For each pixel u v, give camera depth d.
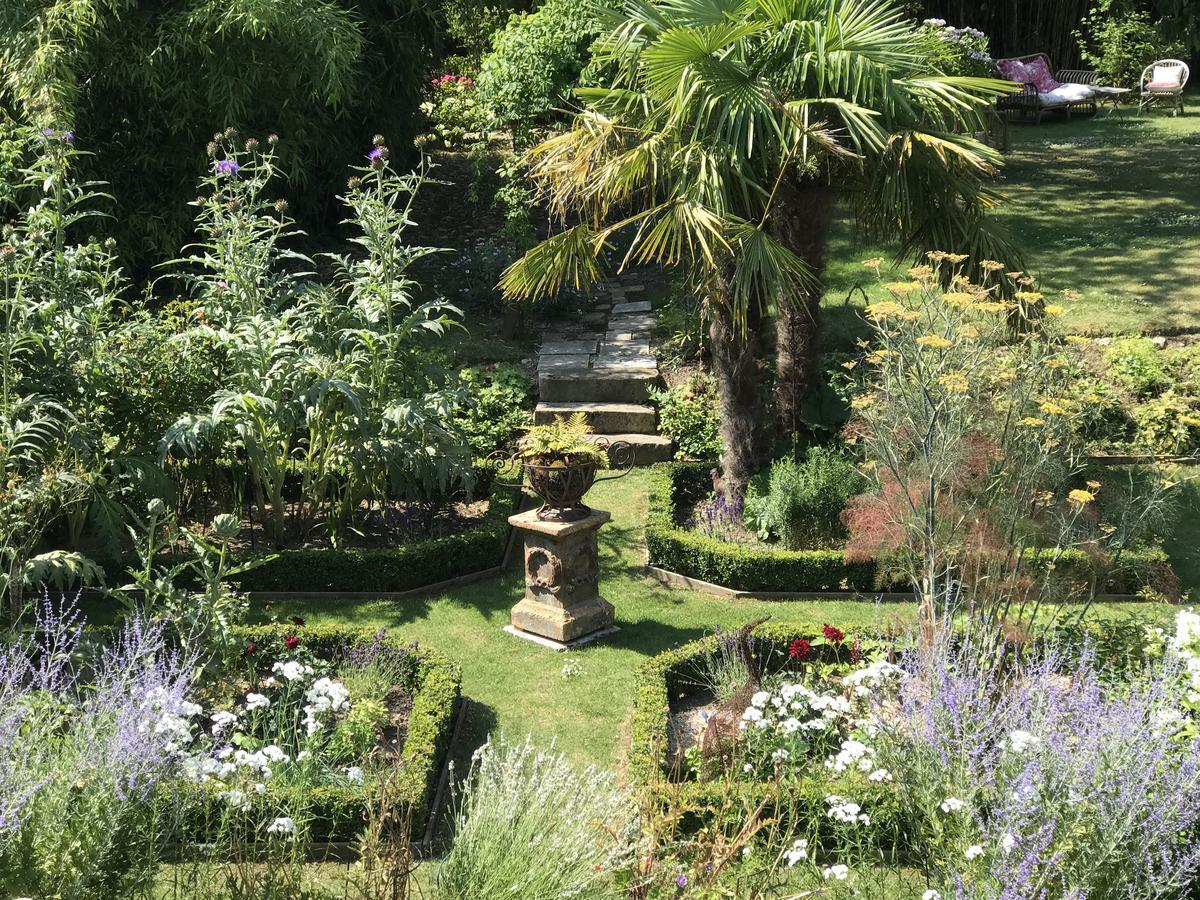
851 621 7.05
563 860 3.80
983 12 22.19
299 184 12.89
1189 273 11.63
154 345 7.84
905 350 5.82
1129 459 8.98
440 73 16.94
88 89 11.03
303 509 8.02
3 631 5.74
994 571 5.60
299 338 7.75
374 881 3.90
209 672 5.66
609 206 7.68
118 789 3.84
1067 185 15.02
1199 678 4.71
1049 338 6.11
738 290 6.90
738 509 8.09
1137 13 21.62
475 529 7.88
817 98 7.27
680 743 5.60
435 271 12.66
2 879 3.65
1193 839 4.10
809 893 3.95
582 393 9.94
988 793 4.18
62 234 7.77
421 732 5.41
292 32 10.84
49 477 6.75
